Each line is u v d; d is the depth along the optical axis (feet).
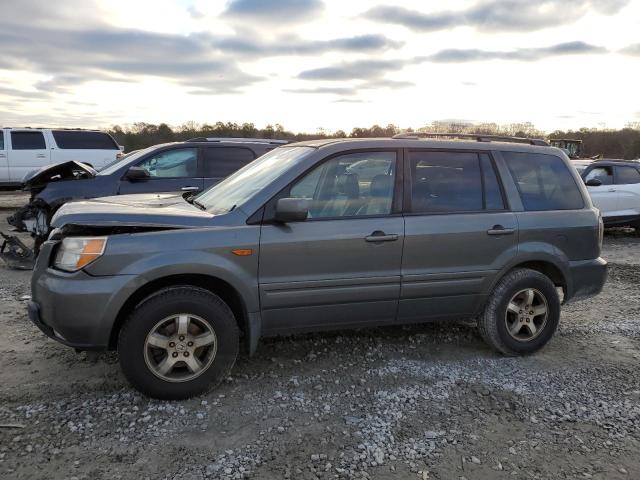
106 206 12.95
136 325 11.20
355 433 10.70
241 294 11.96
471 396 12.42
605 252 32.37
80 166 26.11
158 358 11.66
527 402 12.22
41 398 11.72
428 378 13.28
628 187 37.06
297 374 13.28
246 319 12.27
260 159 15.79
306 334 15.83
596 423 11.38
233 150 27.81
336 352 14.69
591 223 15.39
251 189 13.16
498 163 14.70
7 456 9.58
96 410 11.26
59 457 9.61
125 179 25.94
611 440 10.75
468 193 14.25
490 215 14.19
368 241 12.86
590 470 9.71
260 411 11.44
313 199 12.80
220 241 11.75
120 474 9.20
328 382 12.90
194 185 26.68
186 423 10.88
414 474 9.46
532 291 14.62
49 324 11.27
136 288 11.21
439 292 13.78
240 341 14.80
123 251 11.16
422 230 13.37
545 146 15.78
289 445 10.22
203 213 12.51
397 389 12.64
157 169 26.66
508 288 14.32
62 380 12.62
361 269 12.93
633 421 11.51
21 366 13.37
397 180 13.56
